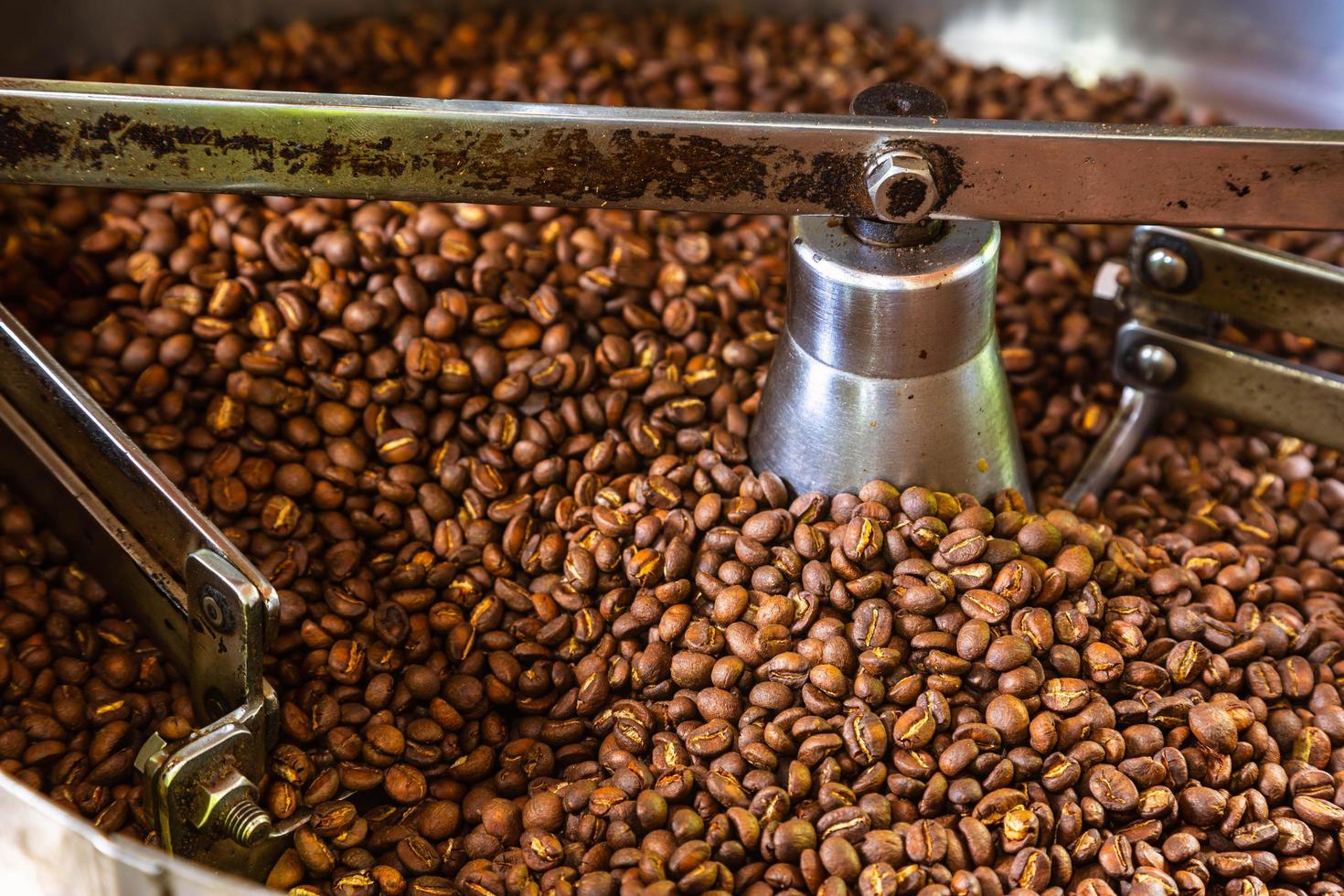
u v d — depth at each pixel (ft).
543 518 1.80
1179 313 1.91
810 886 1.50
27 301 1.91
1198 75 2.35
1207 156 1.56
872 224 1.65
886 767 1.58
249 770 1.54
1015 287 2.07
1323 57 2.25
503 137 1.56
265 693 1.55
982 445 1.73
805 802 1.55
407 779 1.63
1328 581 1.82
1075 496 1.90
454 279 1.92
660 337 1.91
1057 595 1.66
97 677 1.69
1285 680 1.69
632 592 1.72
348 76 2.30
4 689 1.68
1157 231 1.88
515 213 2.02
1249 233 2.14
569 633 1.71
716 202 1.60
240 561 1.53
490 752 1.65
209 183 1.59
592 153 1.57
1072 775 1.57
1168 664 1.66
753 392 1.87
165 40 2.29
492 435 1.83
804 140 1.56
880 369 1.68
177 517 1.56
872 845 1.51
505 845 1.58
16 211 1.99
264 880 1.56
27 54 2.18
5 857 1.49
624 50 2.31
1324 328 1.87
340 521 1.79
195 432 1.82
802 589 1.67
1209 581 1.78
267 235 1.91
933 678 1.61
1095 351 2.01
